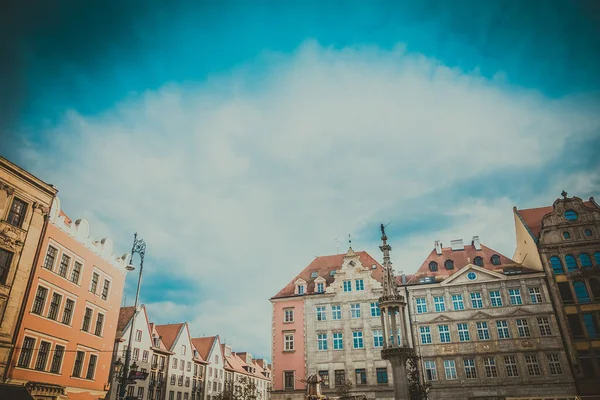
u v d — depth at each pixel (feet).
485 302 168.76
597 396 142.72
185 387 257.96
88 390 129.70
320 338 181.06
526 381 153.89
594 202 174.50
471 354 162.30
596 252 164.76
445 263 187.21
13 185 107.34
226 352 341.82
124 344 208.13
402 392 71.92
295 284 197.88
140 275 116.47
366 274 186.60
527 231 181.68
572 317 158.92
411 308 175.22
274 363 181.78
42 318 111.45
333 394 168.25
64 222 123.24
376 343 173.68
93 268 136.56
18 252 106.32
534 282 166.81
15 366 101.65
